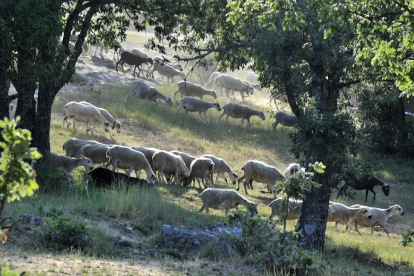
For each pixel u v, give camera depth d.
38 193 21.09
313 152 21.36
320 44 21.38
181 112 51.03
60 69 22.86
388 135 50.94
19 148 5.46
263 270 14.90
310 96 23.03
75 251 14.84
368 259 21.14
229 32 25.53
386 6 18.25
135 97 51.50
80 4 24.70
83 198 22.09
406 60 18.14
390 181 44.22
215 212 26.08
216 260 15.91
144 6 25.19
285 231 15.48
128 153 28.64
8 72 24.84
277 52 21.58
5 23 19.69
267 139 48.31
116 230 18.27
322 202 22.67
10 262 11.90
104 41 28.64
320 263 16.38
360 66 22.83
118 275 11.97
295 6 18.52
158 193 26.55
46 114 25.00
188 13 25.23
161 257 15.74
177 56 24.84
